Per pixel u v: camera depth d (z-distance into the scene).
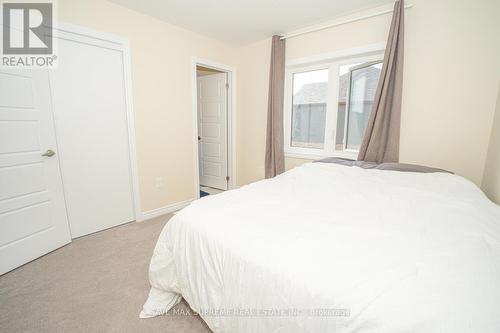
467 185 1.54
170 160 2.90
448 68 1.94
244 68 3.47
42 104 1.86
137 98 2.49
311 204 1.35
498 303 0.59
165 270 1.29
